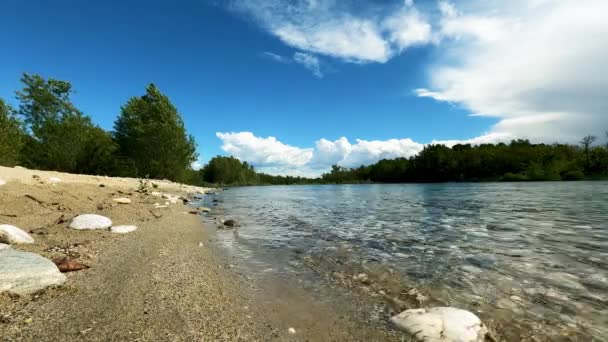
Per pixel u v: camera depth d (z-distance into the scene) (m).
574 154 84.81
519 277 5.41
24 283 4.07
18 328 3.33
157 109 41.59
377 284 5.27
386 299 4.66
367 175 146.00
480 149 109.12
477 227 10.51
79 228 8.27
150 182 31.30
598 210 14.39
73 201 11.70
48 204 10.45
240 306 4.32
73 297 4.18
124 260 5.93
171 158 42.59
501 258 6.59
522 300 4.48
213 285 5.01
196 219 12.67
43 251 6.07
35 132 34.59
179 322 3.67
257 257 7.00
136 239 7.74
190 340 3.32
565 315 4.00
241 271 5.95
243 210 17.70
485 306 4.33
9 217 8.45
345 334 3.62
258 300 4.57
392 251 7.46
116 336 3.28
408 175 120.75
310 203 23.06
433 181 110.19
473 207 17.33
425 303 4.49
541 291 4.78
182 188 36.59
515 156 91.19
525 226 10.45
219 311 4.09
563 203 18.16
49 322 3.49
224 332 3.56
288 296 4.76
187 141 45.72
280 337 3.53
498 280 5.30
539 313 4.08
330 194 38.47
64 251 6.23
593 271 5.63
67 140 35.00
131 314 3.79
